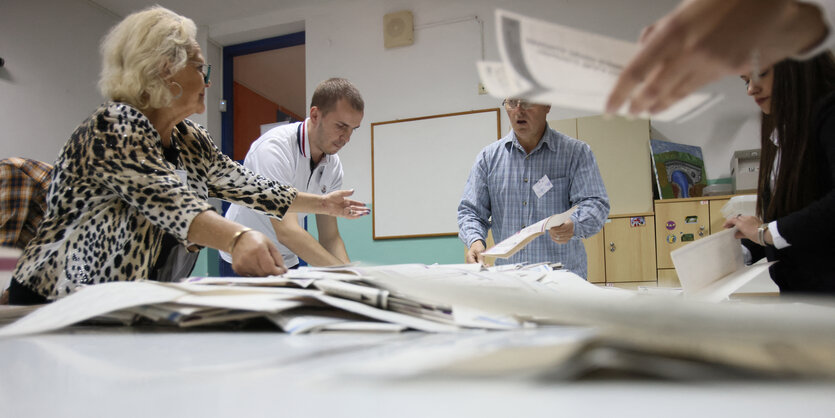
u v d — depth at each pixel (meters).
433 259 4.11
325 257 1.64
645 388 0.18
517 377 0.19
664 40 0.27
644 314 0.19
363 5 4.54
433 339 0.34
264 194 1.22
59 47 4.34
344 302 0.47
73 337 0.44
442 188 4.12
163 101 0.96
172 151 1.05
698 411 0.15
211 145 1.18
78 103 4.48
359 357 0.26
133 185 0.80
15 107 3.96
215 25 4.98
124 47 0.95
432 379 0.20
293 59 5.86
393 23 4.37
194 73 1.02
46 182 1.93
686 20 0.27
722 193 3.27
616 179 3.38
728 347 0.18
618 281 3.26
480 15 4.18
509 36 0.26
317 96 1.89
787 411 0.15
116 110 0.86
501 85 0.26
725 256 0.86
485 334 0.37
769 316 0.18
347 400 0.18
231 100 5.13
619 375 0.20
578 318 0.20
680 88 0.28
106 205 0.89
